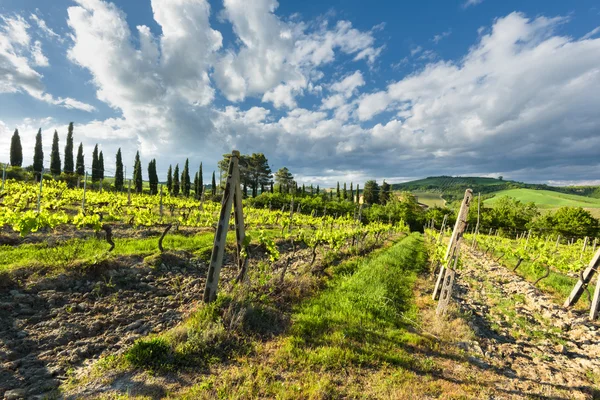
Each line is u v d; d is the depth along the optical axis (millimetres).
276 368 4547
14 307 5461
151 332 5422
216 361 4578
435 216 53094
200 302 6594
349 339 5609
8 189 17859
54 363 4281
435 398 4176
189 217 18938
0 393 3543
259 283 7836
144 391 3779
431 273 12648
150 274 8023
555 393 4543
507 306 8906
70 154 55531
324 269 11008
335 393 4043
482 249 25375
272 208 46188
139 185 55562
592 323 7859
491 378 4898
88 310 5859
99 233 11906
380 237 26031
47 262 7266
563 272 17203
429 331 6535
